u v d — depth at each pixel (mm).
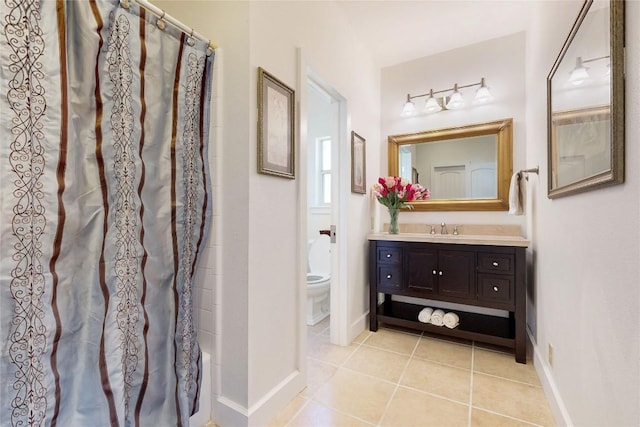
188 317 1283
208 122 1343
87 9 935
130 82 1050
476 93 2486
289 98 1550
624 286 789
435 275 2240
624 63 789
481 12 2168
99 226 979
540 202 1816
